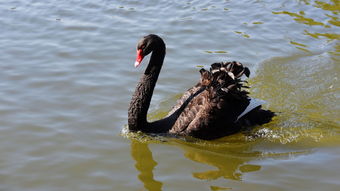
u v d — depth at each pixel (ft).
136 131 34.37
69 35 47.96
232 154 32.48
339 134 34.35
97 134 34.01
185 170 30.55
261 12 53.31
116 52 45.09
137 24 50.42
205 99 34.17
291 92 39.91
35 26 49.57
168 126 34.71
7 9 53.11
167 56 44.75
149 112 37.42
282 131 35.06
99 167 30.55
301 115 36.94
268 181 29.09
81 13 52.65
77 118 35.70
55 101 37.65
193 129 33.76
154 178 29.66
